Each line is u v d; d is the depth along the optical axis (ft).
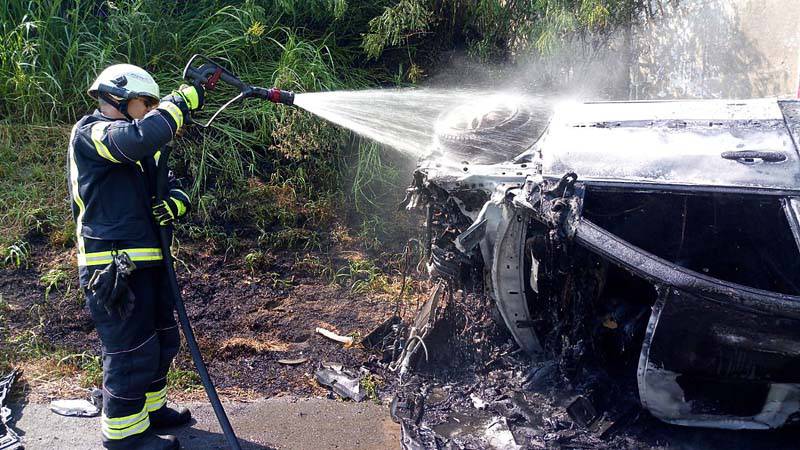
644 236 13.34
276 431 12.58
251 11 21.17
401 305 16.57
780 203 11.31
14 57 19.79
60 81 20.04
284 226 18.69
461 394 12.82
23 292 15.85
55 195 18.20
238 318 16.02
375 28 21.99
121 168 11.11
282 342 15.46
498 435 11.55
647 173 11.67
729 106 13.00
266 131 20.24
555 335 12.53
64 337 14.99
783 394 11.01
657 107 13.34
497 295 12.48
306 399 13.66
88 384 13.69
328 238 18.67
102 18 21.74
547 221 11.34
